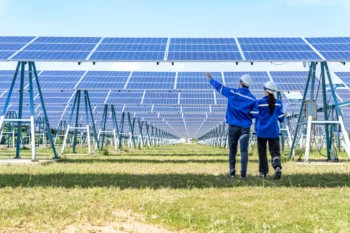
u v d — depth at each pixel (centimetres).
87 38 1805
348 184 851
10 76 2511
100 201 664
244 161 985
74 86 2278
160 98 2808
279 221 533
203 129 6222
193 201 662
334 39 1686
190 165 1373
